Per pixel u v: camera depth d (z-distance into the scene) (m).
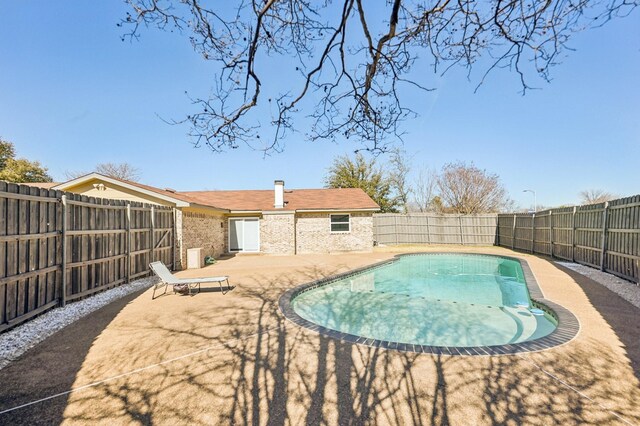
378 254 17.89
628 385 3.58
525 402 3.27
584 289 8.41
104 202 8.67
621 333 5.18
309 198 21.27
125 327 5.71
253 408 3.22
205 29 2.69
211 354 4.52
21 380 3.78
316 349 4.68
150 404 3.28
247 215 18.98
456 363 4.19
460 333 6.42
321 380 3.78
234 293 8.44
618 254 10.01
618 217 10.12
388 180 32.44
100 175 12.64
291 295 8.11
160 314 6.50
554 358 4.29
